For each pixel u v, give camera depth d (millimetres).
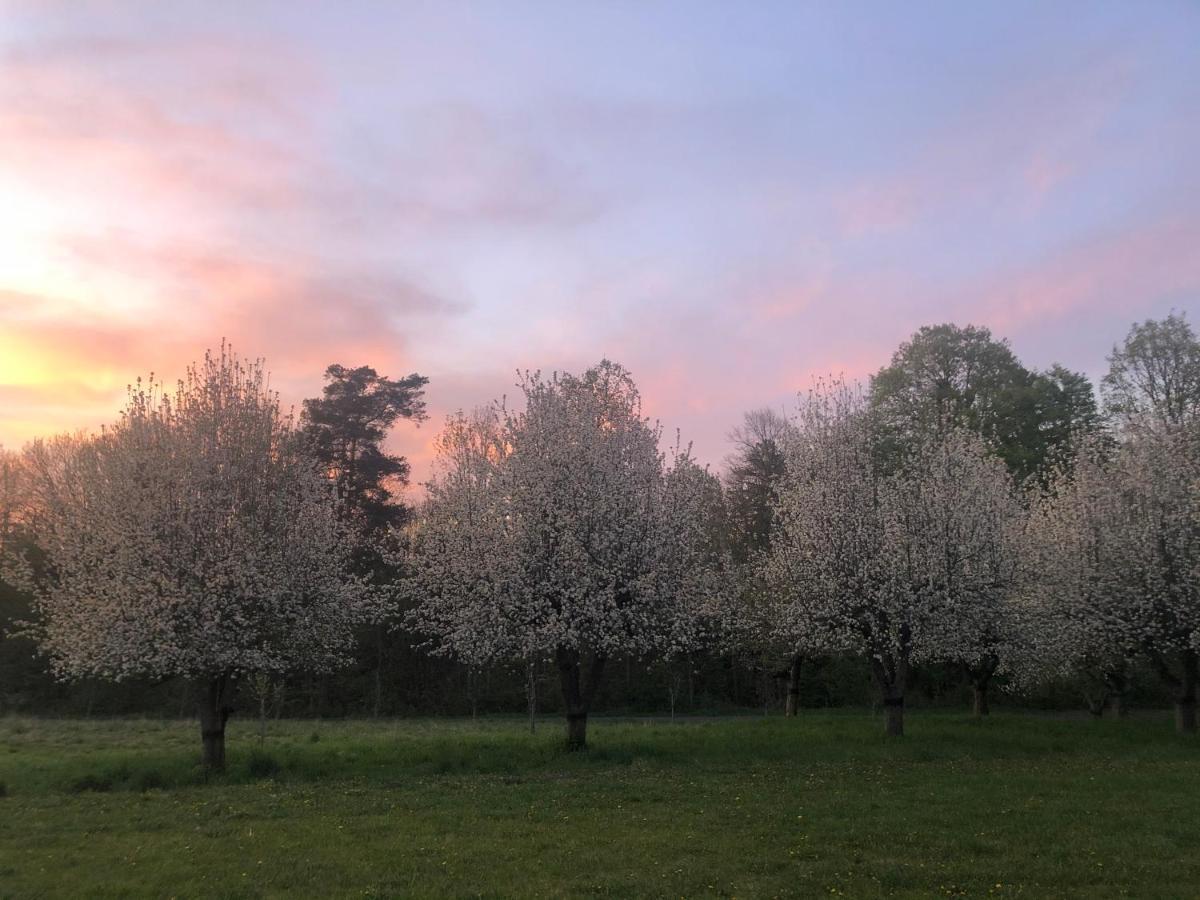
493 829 14008
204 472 21688
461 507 24969
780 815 14836
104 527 21016
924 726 29094
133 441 21891
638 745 24297
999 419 46312
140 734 32062
